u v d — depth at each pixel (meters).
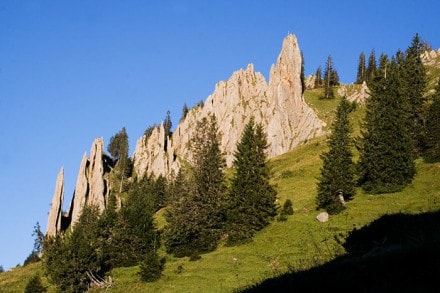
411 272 21.97
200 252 73.50
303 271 30.72
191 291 56.53
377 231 51.28
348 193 71.94
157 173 184.38
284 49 176.12
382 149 74.25
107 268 75.75
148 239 79.44
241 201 74.00
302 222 69.88
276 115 159.00
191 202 78.19
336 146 75.50
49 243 79.62
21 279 86.56
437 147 76.50
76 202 161.38
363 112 136.75
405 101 85.38
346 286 22.84
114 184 184.50
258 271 57.06
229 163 162.25
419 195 66.56
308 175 97.50
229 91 191.62
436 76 145.00
